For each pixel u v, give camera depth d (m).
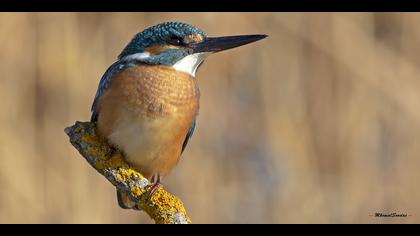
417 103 13.43
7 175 12.16
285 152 13.08
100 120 8.29
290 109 13.30
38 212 12.16
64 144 12.62
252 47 13.42
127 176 8.13
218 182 12.92
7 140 12.29
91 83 12.79
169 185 12.84
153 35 8.73
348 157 13.31
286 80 13.36
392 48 13.64
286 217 12.79
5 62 12.63
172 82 8.47
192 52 8.80
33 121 12.62
